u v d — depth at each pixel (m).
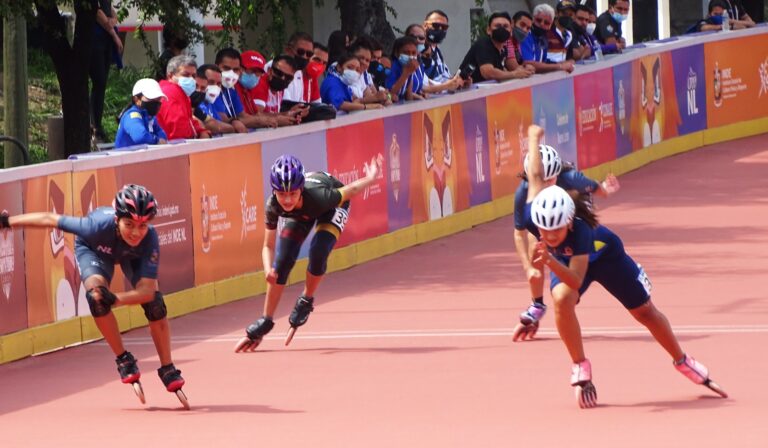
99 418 14.12
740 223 28.61
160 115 21.55
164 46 27.39
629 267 14.16
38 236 18.39
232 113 23.02
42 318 18.45
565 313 13.71
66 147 26.84
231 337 19.22
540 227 13.27
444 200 28.20
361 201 25.45
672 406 13.77
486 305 20.91
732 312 19.67
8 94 27.06
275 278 17.50
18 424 14.02
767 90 42.69
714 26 41.47
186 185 21.14
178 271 21.02
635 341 17.64
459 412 13.77
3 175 17.62
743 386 14.72
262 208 22.97
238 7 29.45
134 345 18.89
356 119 25.28
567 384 15.14
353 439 12.61
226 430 13.24
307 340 18.62
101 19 30.36
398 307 21.02
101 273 14.26
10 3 24.42
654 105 37.59
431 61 29.11
